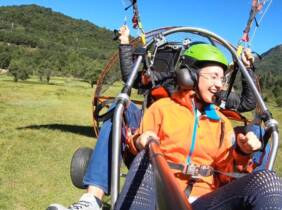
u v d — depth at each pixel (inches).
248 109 157.9
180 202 54.2
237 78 156.8
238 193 89.8
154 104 114.7
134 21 164.1
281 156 406.0
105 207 214.2
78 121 674.8
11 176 284.5
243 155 111.4
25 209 225.0
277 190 85.4
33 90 1521.9
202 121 111.6
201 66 113.1
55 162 336.8
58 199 246.5
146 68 157.6
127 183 104.6
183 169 108.4
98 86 172.2
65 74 3329.2
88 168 127.6
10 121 608.4
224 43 152.3
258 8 156.6
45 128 540.1
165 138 110.8
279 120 901.8
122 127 126.2
